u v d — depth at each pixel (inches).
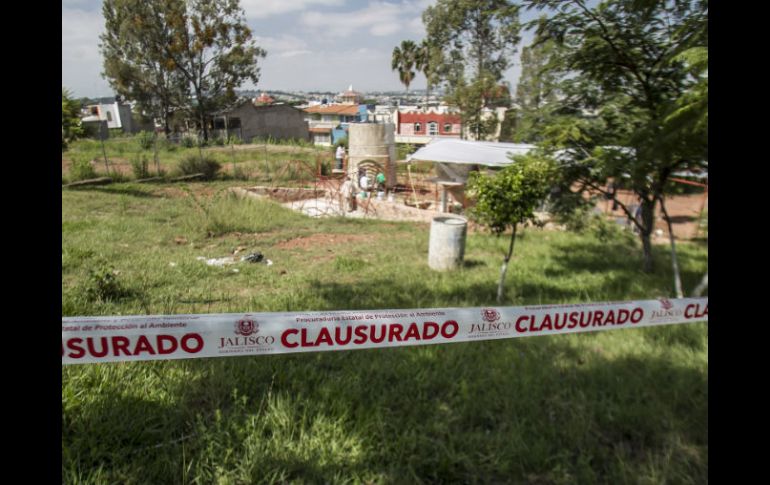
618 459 124.5
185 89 1948.8
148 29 1750.7
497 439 126.1
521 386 153.4
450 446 122.0
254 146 1428.4
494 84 1117.7
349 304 228.7
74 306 199.9
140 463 107.7
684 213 698.2
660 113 250.7
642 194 323.9
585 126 303.4
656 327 215.8
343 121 3161.9
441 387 153.4
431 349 175.0
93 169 729.6
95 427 115.3
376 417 130.3
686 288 293.7
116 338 109.3
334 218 534.3
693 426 141.3
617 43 277.1
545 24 284.2
